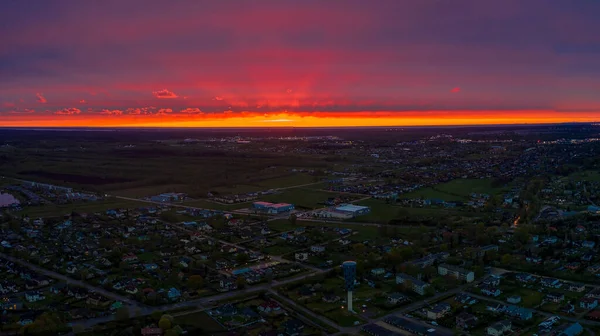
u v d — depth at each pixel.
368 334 197.62
